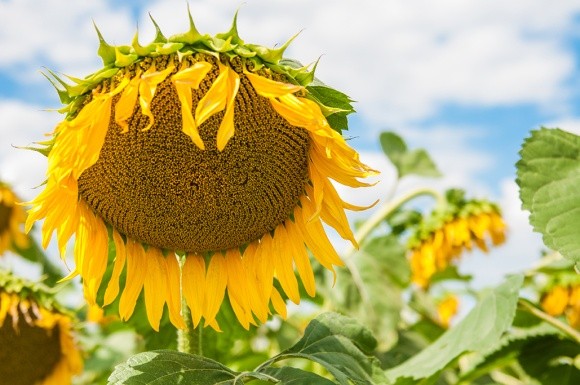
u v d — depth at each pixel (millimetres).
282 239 965
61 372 1261
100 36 854
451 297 1795
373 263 1448
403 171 1637
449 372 1354
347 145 869
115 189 909
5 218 1674
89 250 923
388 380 943
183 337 973
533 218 959
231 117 834
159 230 935
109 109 857
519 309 1153
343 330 969
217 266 975
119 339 1656
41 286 1251
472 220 1608
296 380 864
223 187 913
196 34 855
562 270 1319
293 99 858
